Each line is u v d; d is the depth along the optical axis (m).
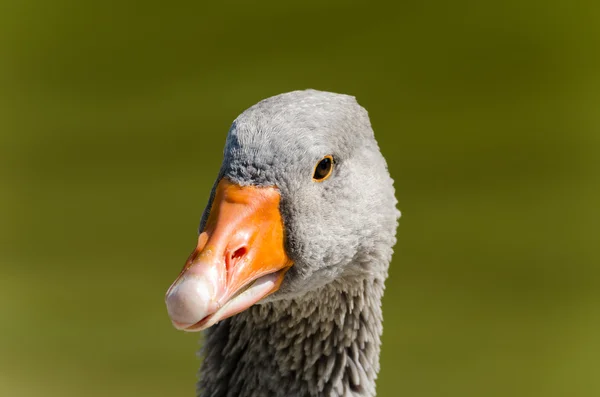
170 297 2.86
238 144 2.91
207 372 2.96
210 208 2.91
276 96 2.93
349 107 2.94
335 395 2.95
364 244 2.94
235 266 2.89
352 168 2.93
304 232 2.91
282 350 2.95
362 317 2.96
